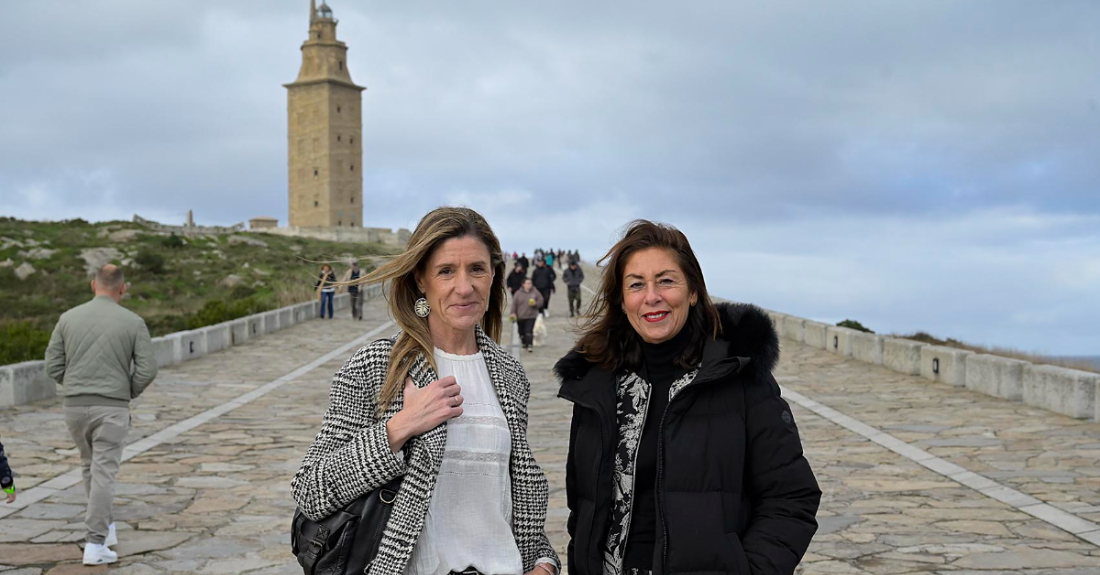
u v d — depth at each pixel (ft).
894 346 55.06
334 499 8.45
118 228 227.81
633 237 9.66
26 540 22.11
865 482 27.32
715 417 9.20
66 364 20.65
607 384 9.67
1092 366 52.90
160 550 21.53
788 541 8.98
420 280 9.45
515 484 9.34
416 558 8.71
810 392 46.88
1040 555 20.01
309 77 373.61
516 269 84.38
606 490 9.45
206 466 31.17
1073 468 28.09
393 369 8.89
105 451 20.57
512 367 9.88
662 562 8.85
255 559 20.92
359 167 383.04
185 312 137.28
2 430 36.47
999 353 63.52
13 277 167.43
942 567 19.38
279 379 56.75
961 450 31.32
